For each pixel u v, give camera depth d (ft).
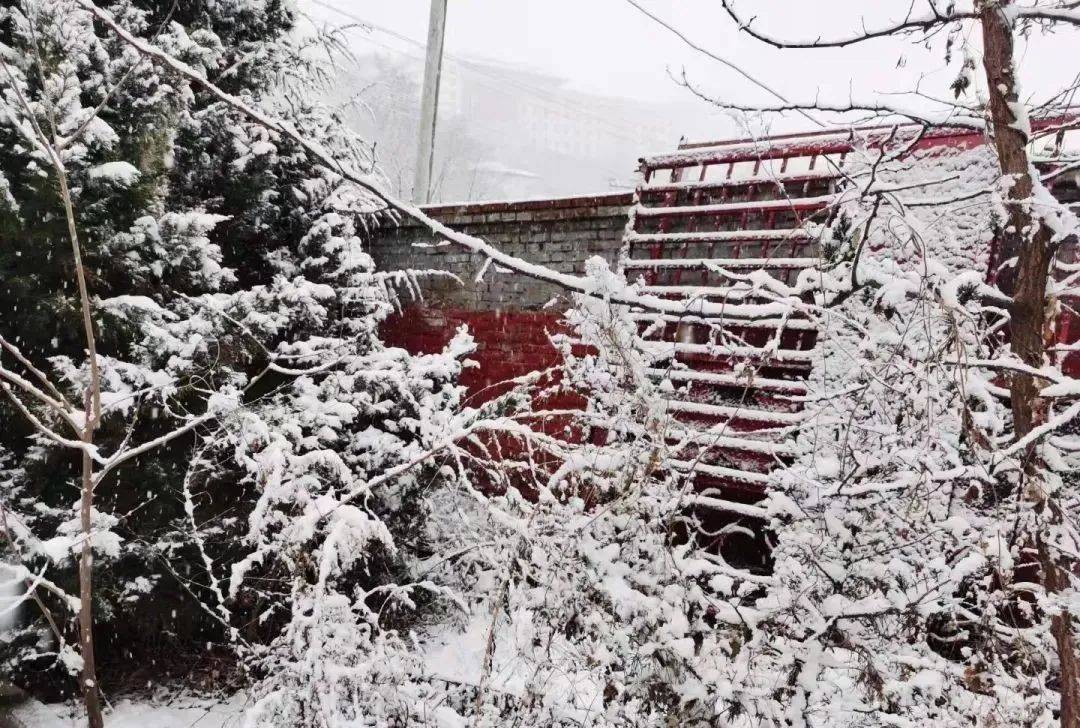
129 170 12.25
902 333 8.34
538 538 7.94
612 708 7.75
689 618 8.04
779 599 7.86
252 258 19.71
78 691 12.10
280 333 16.29
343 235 19.08
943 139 12.48
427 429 13.65
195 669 13.03
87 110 11.69
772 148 14.24
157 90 14.08
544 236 19.34
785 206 13.89
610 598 7.23
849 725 7.95
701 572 8.38
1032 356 7.88
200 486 13.01
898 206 7.91
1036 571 10.17
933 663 7.85
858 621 7.84
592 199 18.06
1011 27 7.59
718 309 8.15
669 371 9.20
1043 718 7.68
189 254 14.33
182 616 12.84
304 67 22.67
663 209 15.89
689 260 14.84
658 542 7.86
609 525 7.89
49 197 11.45
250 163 18.30
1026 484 7.98
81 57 12.93
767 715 6.92
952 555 9.09
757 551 13.34
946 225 11.91
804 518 8.62
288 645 8.95
